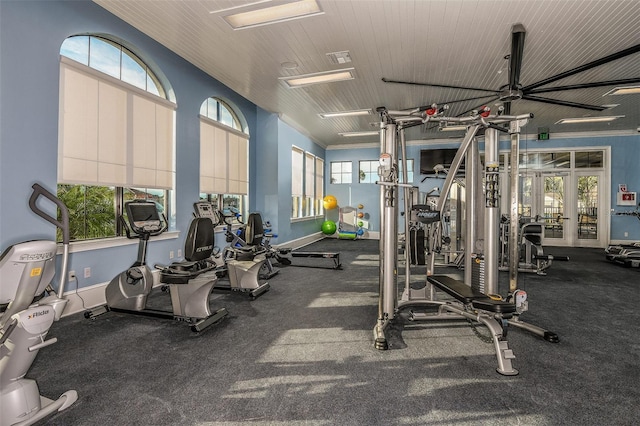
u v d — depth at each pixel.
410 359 2.26
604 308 3.40
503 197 8.11
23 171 2.69
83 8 3.15
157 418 1.62
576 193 8.33
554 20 3.17
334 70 4.46
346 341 2.55
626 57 3.94
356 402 1.76
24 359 1.50
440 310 3.06
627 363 2.21
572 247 8.17
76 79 3.14
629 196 7.93
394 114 2.66
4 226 2.57
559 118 6.92
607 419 1.63
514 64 3.33
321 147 10.02
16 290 1.50
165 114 4.24
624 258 5.66
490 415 1.65
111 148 3.51
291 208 7.52
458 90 5.18
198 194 4.84
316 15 3.15
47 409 1.59
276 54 4.00
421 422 1.60
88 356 2.27
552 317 3.12
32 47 2.73
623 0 2.86
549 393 1.85
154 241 4.06
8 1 2.57
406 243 3.29
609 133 8.06
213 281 2.89
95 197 3.71
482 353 2.36
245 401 1.76
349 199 10.29
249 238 3.88
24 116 2.69
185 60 4.57
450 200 5.79
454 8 3.00
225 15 3.19
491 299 2.22
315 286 4.27
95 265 3.34
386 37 3.55
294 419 1.62
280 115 6.77
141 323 2.89
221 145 5.57
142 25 3.38
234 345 2.47
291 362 2.21
